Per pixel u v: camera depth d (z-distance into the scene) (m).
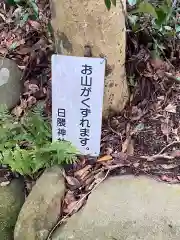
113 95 1.06
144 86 1.15
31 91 1.21
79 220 0.94
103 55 0.99
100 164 1.03
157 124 1.09
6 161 1.03
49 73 1.24
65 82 0.96
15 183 1.05
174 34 1.18
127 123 1.10
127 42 1.19
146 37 1.20
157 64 1.18
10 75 1.24
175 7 1.20
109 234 0.92
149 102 1.13
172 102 1.13
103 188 0.99
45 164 1.02
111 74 1.02
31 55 1.28
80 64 0.94
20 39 1.33
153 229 0.92
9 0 1.39
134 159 1.04
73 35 0.97
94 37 0.96
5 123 1.11
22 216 0.94
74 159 1.00
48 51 1.27
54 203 0.96
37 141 1.06
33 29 1.34
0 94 1.20
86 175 1.01
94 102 0.97
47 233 0.94
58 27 0.98
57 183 0.99
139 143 1.07
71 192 0.99
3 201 1.03
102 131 1.08
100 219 0.94
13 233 0.98
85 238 0.92
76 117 0.99
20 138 1.07
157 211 0.94
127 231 0.92
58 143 1.00
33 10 1.37
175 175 1.01
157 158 1.04
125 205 0.96
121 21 0.98
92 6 0.92
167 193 0.97
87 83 0.95
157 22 1.01
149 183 0.99
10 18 1.39
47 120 1.10
